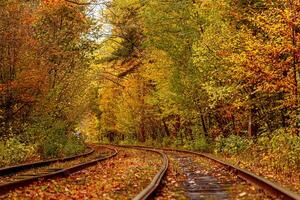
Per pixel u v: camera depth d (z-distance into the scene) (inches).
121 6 1609.3
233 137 1002.1
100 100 2586.1
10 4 930.7
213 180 527.8
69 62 1194.6
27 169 707.4
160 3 1362.0
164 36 1371.8
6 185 434.9
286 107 796.0
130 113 2127.2
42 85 1005.8
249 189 431.5
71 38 1195.9
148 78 1763.0
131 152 1337.4
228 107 1055.0
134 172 629.3
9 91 940.0
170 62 1441.9
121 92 2347.4
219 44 947.3
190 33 1262.3
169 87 1437.0
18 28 948.0
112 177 573.6
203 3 1115.9
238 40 845.2
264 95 831.1
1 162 777.6
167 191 435.8
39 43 1044.5
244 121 1090.7
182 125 1600.6
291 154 594.6
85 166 741.3
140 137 2274.9
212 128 1325.0
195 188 456.4
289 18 660.7
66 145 1175.6
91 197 404.5
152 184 432.1
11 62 946.7
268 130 872.9
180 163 832.9
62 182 519.8
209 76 1038.4
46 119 1071.0
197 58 995.3
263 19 735.1
